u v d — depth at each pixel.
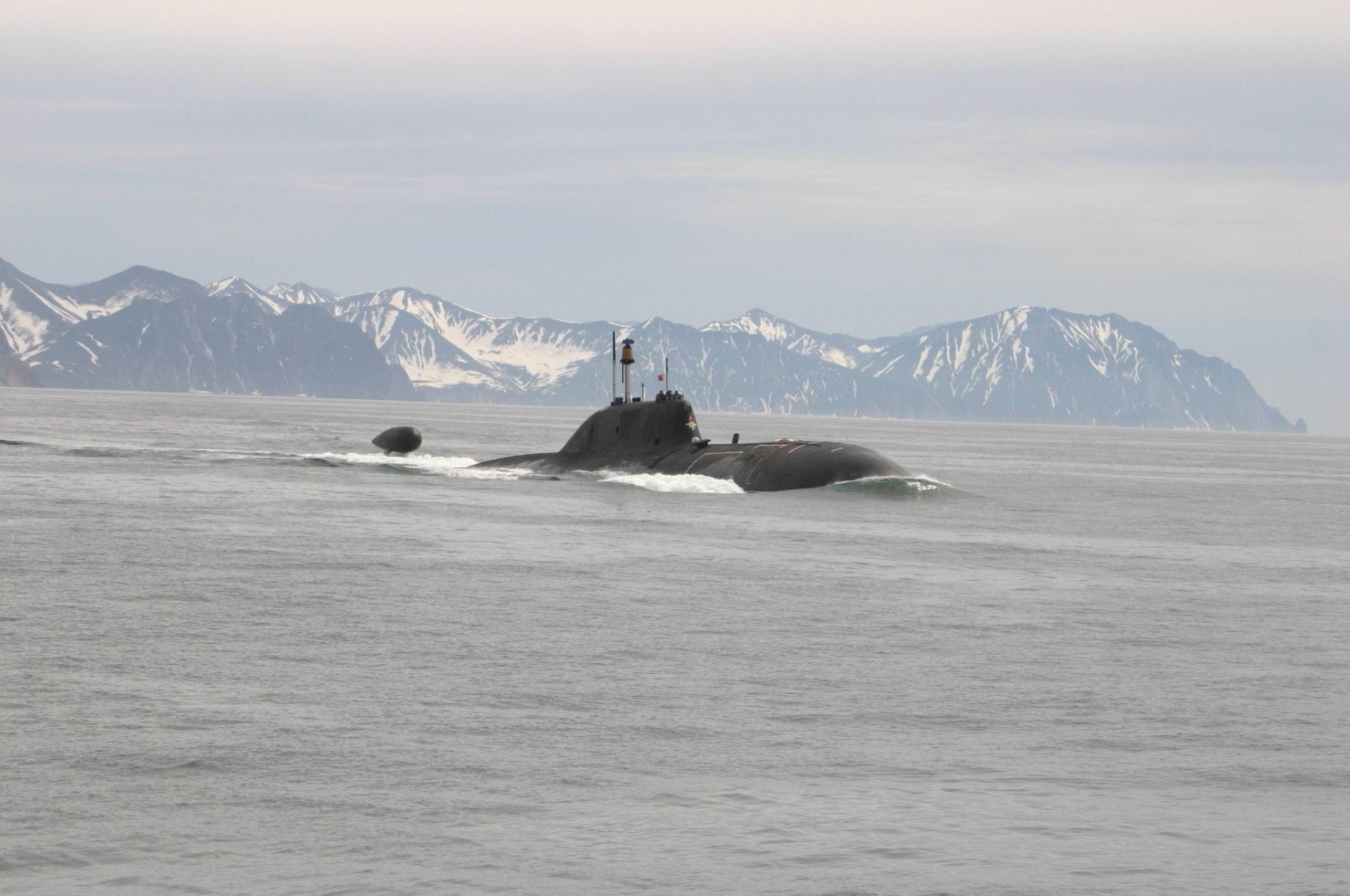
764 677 78.94
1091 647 90.94
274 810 54.59
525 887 47.78
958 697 74.94
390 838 51.84
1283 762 63.25
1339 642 94.62
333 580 111.81
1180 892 48.06
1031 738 66.81
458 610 99.12
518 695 73.19
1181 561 145.62
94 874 48.41
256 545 133.25
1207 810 56.28
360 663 79.94
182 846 50.84
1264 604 113.50
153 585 106.25
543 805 55.78
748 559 131.88
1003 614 104.06
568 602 103.69
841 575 123.06
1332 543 171.38
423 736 64.81
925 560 136.12
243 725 65.94
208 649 82.94
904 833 53.09
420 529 151.12
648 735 65.94
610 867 49.53
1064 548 153.62
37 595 99.88
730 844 51.78
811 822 54.12
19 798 55.22
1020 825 54.12
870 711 71.38
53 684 72.69
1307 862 50.56
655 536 148.62
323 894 46.94
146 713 67.69
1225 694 76.81
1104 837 52.97
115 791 56.38
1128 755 64.00
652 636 90.62
